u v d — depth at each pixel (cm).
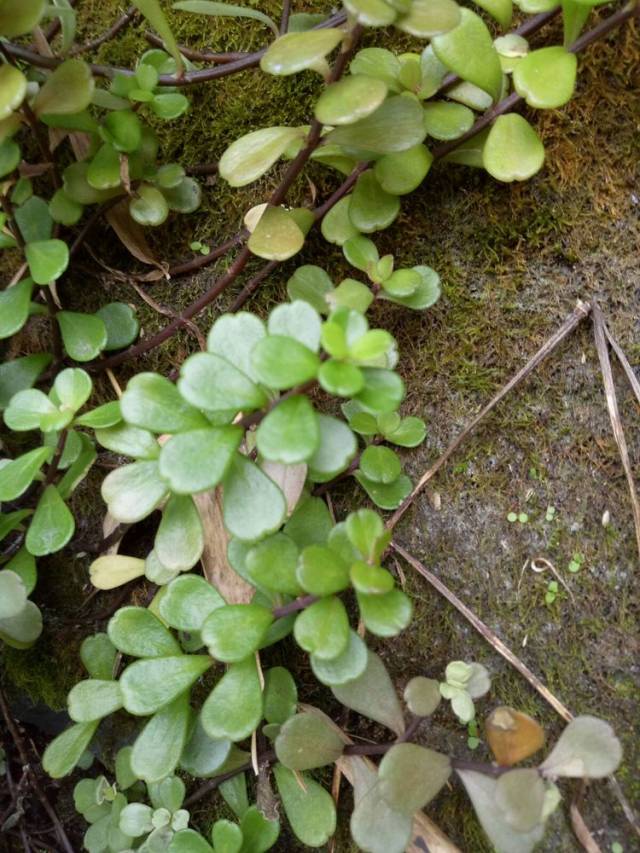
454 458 21
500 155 18
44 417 19
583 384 20
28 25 18
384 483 20
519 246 20
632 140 20
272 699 20
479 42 18
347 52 18
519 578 20
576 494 20
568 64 18
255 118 22
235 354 17
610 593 20
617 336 20
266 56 17
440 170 21
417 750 17
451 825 19
